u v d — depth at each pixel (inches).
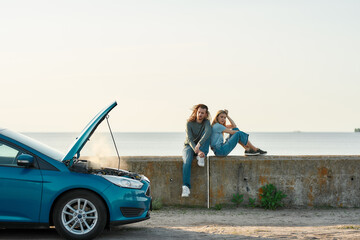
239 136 362.3
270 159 364.5
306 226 298.0
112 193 224.1
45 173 220.2
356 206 366.0
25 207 216.2
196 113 352.2
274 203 354.3
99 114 242.4
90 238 219.6
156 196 363.6
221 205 362.9
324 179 365.7
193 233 251.6
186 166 349.4
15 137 231.3
